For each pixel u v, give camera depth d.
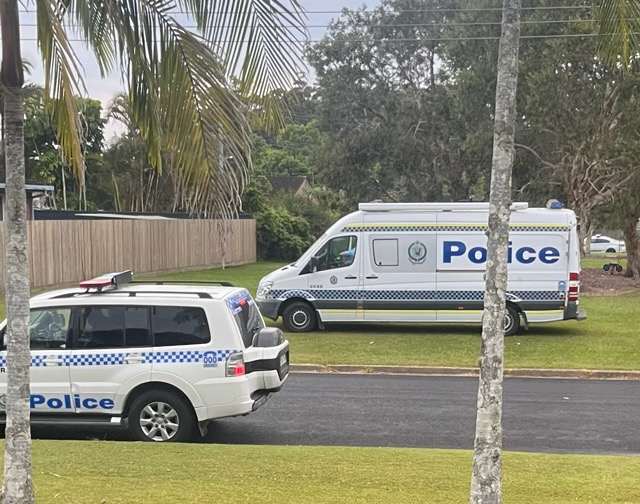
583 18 25.34
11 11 4.41
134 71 5.11
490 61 31.75
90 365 7.68
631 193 25.25
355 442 8.06
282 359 8.30
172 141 5.12
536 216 15.31
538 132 26.80
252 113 5.11
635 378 11.90
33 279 22.83
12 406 4.61
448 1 39.00
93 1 5.06
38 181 30.45
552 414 9.43
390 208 15.88
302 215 48.28
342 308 16.06
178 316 7.73
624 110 24.66
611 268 30.34
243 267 35.88
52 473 6.06
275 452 6.99
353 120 41.19
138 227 29.17
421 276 15.77
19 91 4.51
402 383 11.46
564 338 15.29
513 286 15.38
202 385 7.57
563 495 5.55
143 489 5.57
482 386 4.21
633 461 6.84
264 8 4.93
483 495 4.19
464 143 33.53
